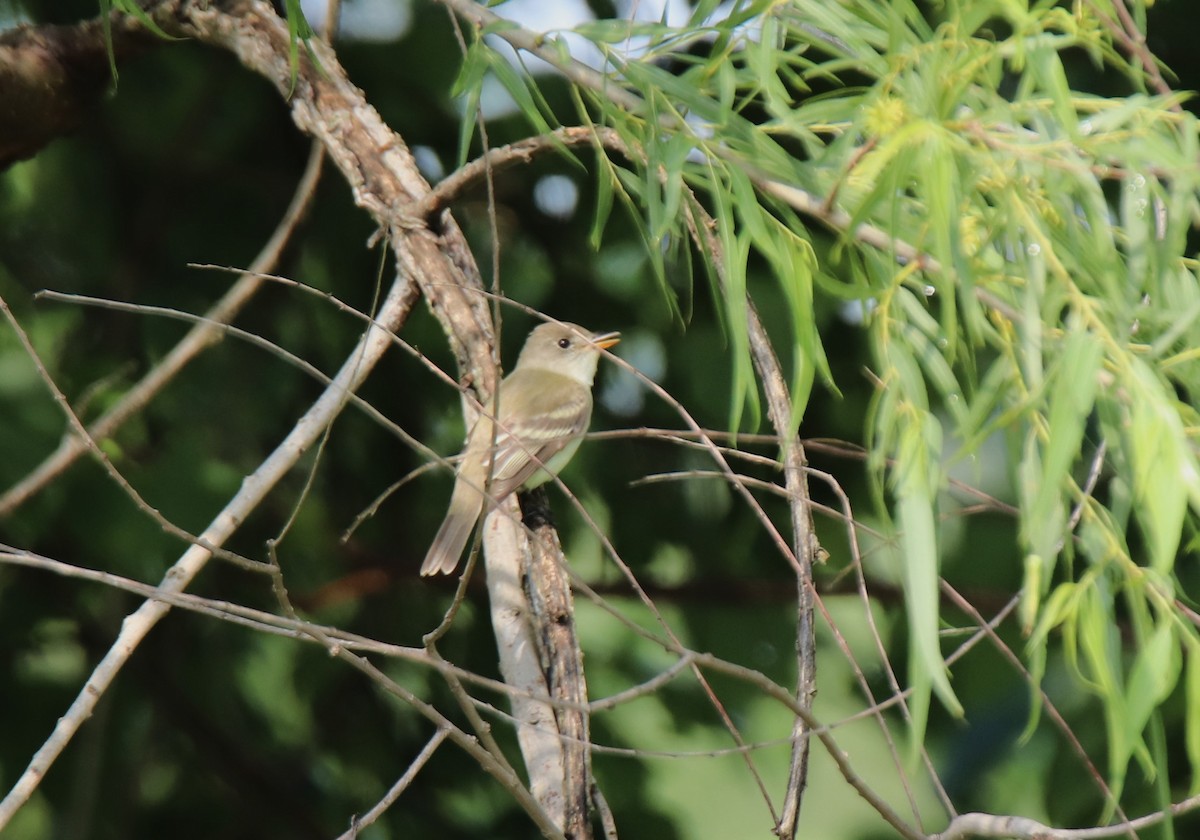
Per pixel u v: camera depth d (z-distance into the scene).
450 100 11.07
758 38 5.45
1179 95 4.71
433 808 11.91
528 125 11.06
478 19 6.26
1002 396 4.86
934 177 4.55
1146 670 4.45
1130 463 4.65
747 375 5.01
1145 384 4.54
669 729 12.05
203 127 11.70
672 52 5.85
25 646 11.12
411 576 11.66
